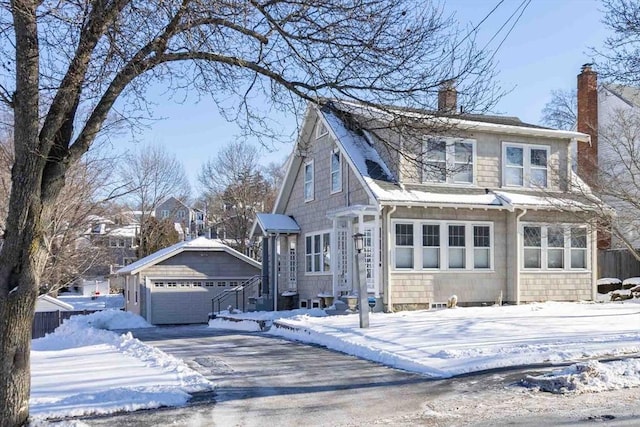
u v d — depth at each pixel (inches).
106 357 563.2
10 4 305.7
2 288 305.6
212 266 1357.0
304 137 1064.8
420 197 868.0
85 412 347.9
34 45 311.4
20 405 307.1
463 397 381.7
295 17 363.3
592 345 532.4
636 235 1125.7
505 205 908.0
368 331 642.8
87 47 320.8
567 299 968.9
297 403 372.5
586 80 1191.6
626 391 389.4
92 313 1311.5
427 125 383.2
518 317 727.1
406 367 486.9
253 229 1130.0
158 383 419.8
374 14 362.6
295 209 1122.0
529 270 944.3
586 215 889.5
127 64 336.2
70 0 320.5
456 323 674.8
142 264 1323.8
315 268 1037.8
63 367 502.3
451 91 379.6
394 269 872.9
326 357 549.3
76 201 990.4
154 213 2468.0
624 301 969.5
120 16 342.3
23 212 307.7
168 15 342.0
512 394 386.0
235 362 529.3
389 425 321.1
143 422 331.0
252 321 886.4
